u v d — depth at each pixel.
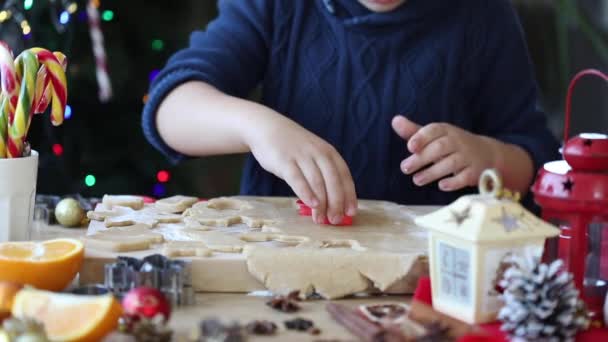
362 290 1.03
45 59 1.12
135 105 2.44
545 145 1.59
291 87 1.58
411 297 1.04
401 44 1.56
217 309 0.98
